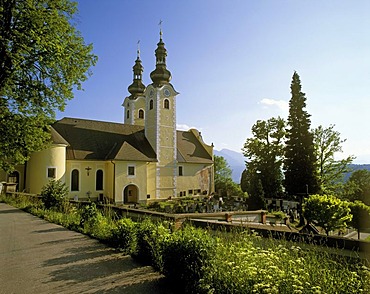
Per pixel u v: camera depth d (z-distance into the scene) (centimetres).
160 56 4159
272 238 674
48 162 2933
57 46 1587
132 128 4175
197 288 472
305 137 3788
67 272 620
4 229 1111
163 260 583
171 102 4131
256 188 3148
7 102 1791
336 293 389
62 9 1803
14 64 1567
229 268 473
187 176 4331
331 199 1544
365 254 539
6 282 563
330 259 538
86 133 3597
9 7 1563
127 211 1181
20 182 3014
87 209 1104
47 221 1305
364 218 1869
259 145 4491
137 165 3500
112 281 566
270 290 380
